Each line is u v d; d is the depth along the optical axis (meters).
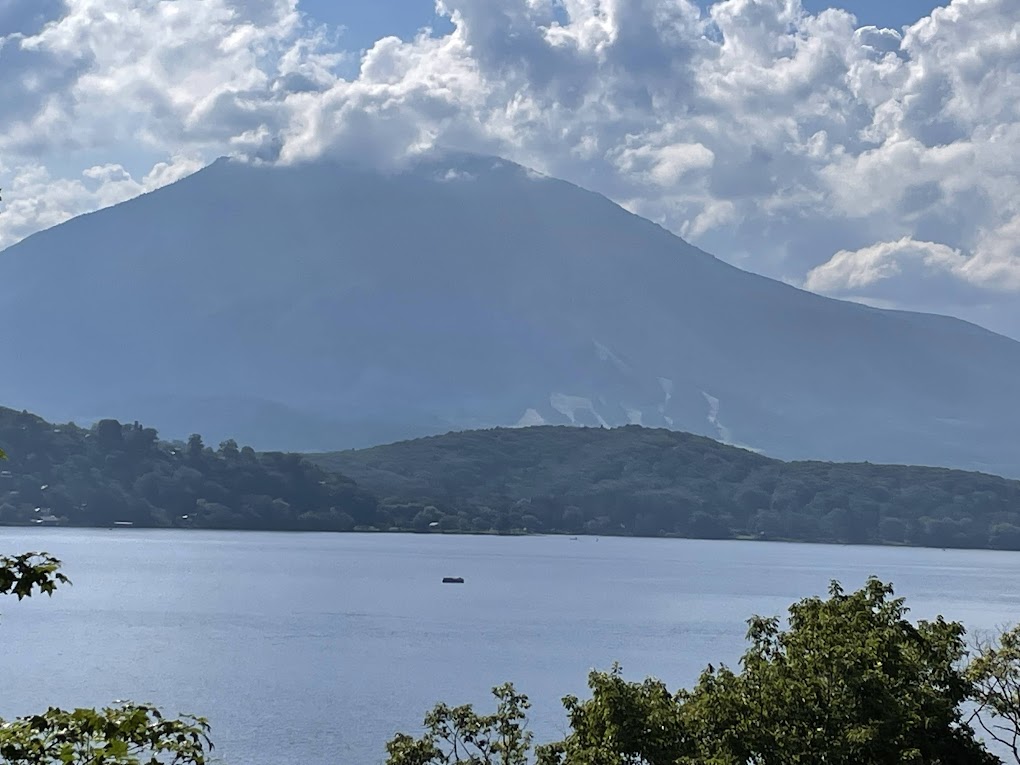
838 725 38.72
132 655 155.88
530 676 142.25
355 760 95.12
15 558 21.52
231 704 120.25
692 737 40.84
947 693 42.66
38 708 119.81
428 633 186.25
